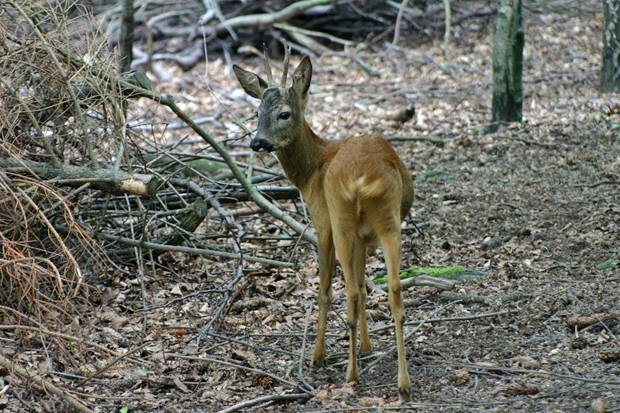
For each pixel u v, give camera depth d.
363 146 7.91
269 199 13.41
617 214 12.95
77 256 10.85
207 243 12.49
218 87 26.44
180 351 9.32
